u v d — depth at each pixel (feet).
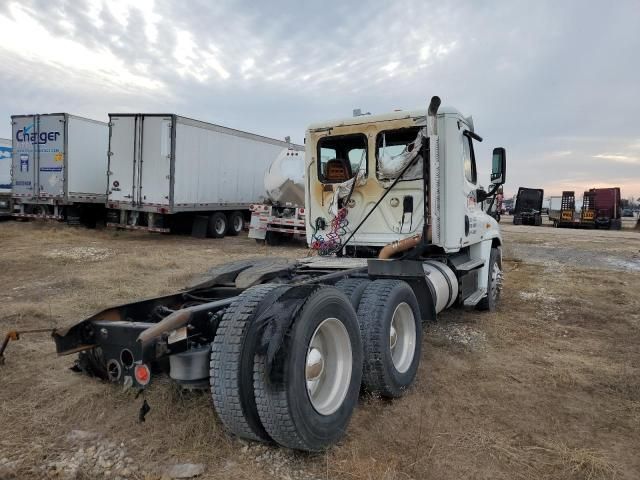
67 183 55.77
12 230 54.75
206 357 9.55
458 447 10.42
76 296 24.31
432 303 15.53
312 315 9.68
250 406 9.25
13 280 28.76
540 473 9.57
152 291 25.59
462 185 18.31
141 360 9.10
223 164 56.80
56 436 10.59
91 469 9.34
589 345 18.19
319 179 19.83
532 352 17.22
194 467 9.36
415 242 17.15
